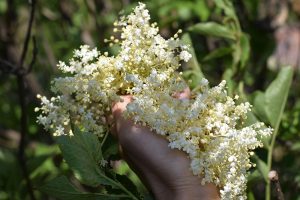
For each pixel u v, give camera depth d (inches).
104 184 28.7
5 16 58.7
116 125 28.0
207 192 27.0
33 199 44.6
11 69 42.2
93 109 28.2
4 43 57.3
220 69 52.6
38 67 60.2
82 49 28.2
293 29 59.6
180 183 27.0
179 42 28.5
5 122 61.6
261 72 54.3
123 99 28.3
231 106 28.0
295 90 61.9
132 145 27.5
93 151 28.2
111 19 59.0
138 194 29.6
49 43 59.5
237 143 27.1
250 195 36.6
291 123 45.0
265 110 38.3
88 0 58.6
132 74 27.7
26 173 44.1
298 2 60.5
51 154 47.9
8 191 48.7
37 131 57.6
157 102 27.6
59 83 27.6
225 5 43.0
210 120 27.6
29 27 41.2
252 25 52.6
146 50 28.4
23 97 42.5
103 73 28.1
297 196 44.8
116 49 32.1
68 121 27.8
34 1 40.8
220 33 42.6
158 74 28.0
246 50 42.3
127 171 46.4
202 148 27.5
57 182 28.9
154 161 27.2
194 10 52.2
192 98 29.1
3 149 56.9
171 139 27.1
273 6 58.6
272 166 46.1
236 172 27.3
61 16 60.6
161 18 54.2
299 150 46.8
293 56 59.8
